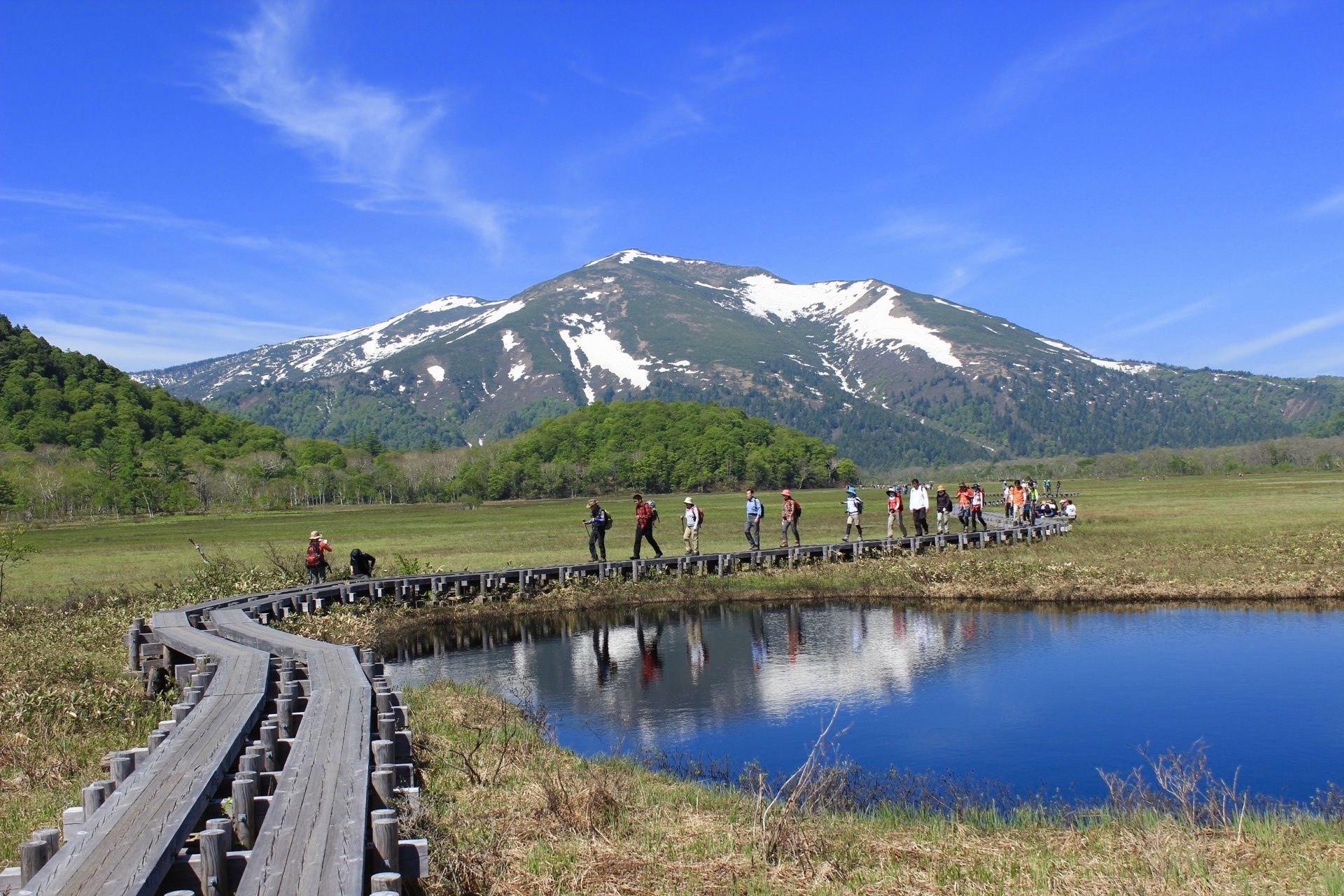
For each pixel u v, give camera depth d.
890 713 17.70
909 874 8.84
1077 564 34.47
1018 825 10.97
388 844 6.98
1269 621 25.48
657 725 17.22
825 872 8.74
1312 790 13.09
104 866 6.29
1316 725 16.25
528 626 28.59
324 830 7.14
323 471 171.62
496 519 94.81
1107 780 12.30
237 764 9.71
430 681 20.81
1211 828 10.34
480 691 18.47
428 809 9.77
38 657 19.91
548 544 53.94
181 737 9.87
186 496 137.50
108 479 133.38
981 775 14.05
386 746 9.10
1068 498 57.03
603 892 8.28
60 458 152.00
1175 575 31.31
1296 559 33.38
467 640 26.59
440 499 175.75
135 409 190.50
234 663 14.50
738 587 32.69
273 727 10.28
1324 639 23.08
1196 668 20.50
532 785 11.34
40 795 10.96
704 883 8.52
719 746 15.78
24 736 13.20
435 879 8.16
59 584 38.34
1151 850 9.21
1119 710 17.48
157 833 6.89
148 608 27.61
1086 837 10.18
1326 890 8.15
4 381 184.75
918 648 23.47
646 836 9.77
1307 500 73.94
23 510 116.88
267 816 7.50
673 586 32.97
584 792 10.59
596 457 195.88
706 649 24.34
